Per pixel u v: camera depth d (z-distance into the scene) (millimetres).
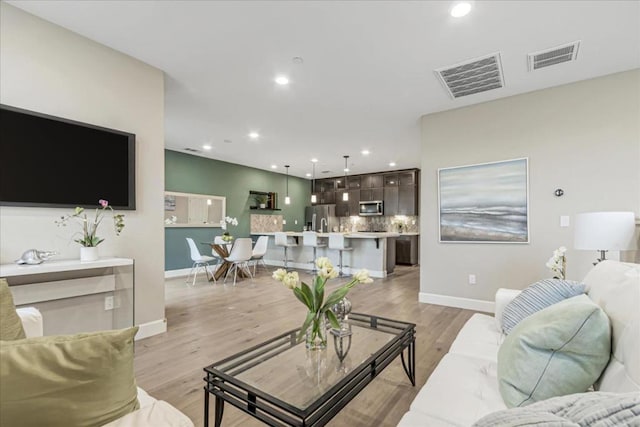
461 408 1183
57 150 2467
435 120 4195
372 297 4602
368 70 3100
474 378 1402
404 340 1994
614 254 3002
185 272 6801
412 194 8594
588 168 3225
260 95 3703
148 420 870
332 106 4023
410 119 4492
